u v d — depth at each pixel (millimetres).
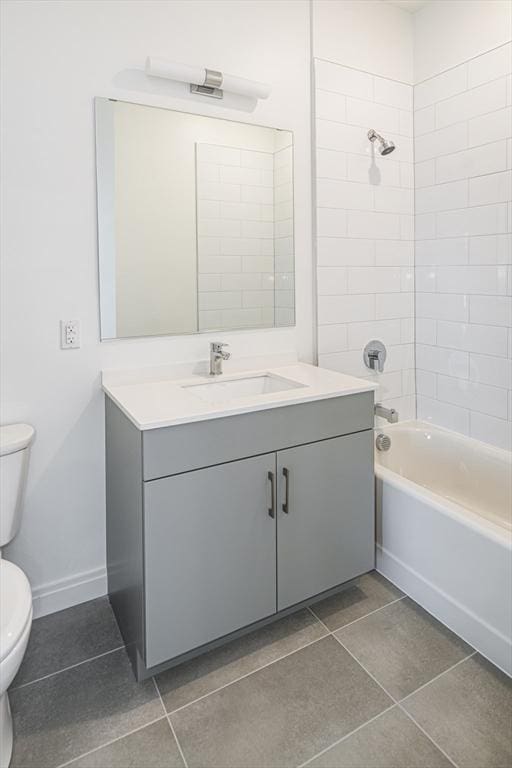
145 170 1947
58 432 1894
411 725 1416
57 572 1959
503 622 1600
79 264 1854
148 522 1471
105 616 1931
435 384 2693
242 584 1678
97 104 1824
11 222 1723
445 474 2584
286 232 2312
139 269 1975
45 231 1781
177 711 1479
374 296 2596
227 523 1619
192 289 2100
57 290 1826
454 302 2533
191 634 1591
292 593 1808
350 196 2453
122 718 1458
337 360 2510
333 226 2418
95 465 1980
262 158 2209
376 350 2613
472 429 2518
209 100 2057
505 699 1500
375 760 1317
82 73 1790
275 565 1748
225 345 2074
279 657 1690
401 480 2051
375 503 2154
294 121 2279
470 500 2475
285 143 2264
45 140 1748
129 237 1940
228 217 2154
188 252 2072
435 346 2666
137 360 2008
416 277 2721
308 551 1828
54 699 1525
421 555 1927
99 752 1354
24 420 1826
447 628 1818
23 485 1709
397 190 2613
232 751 1352
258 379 2188
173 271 2047
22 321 1781
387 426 2725
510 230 2236
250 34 2121
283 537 1756
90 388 1934
